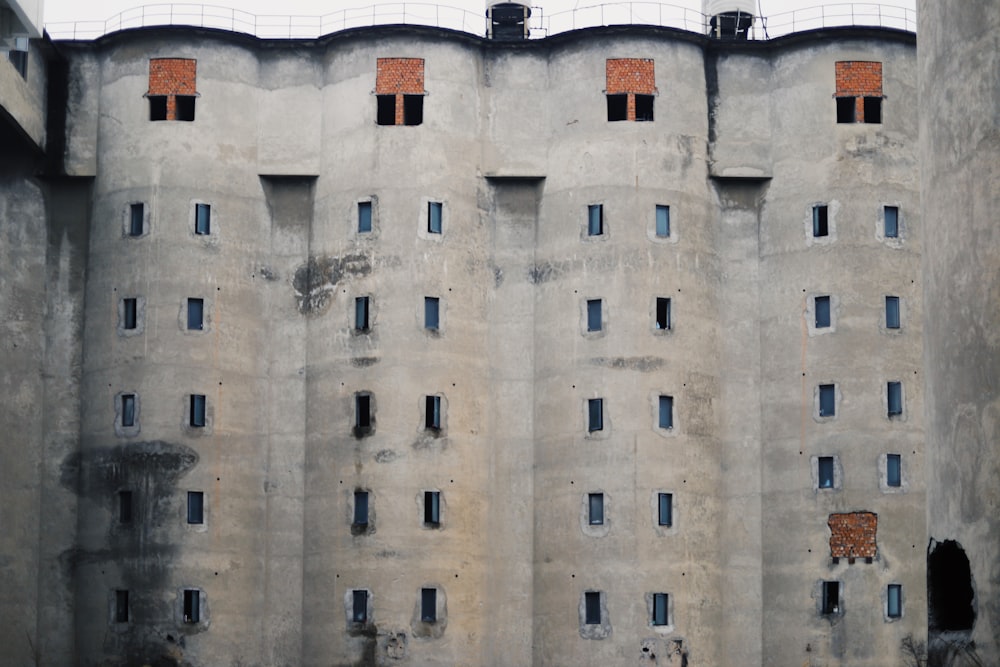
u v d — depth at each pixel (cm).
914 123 7375
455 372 7175
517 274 7344
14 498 7100
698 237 7294
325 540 7075
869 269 7206
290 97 7481
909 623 6944
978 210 3991
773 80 7462
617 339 7138
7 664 6975
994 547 3806
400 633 6931
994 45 3984
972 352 3959
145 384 7138
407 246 7219
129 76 7406
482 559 7106
